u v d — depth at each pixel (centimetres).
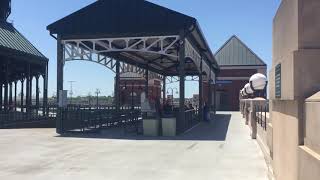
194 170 1170
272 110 1025
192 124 2862
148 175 1104
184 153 1485
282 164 791
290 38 683
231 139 1950
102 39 2281
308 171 535
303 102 615
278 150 862
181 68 2188
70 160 1336
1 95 3784
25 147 1636
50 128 2744
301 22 624
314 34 621
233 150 1562
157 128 2131
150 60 3494
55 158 1376
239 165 1247
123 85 4747
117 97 3066
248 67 6538
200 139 1945
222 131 2397
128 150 1562
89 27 2292
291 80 640
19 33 3534
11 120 2964
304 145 603
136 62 3506
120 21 2267
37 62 3491
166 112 2412
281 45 795
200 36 2486
